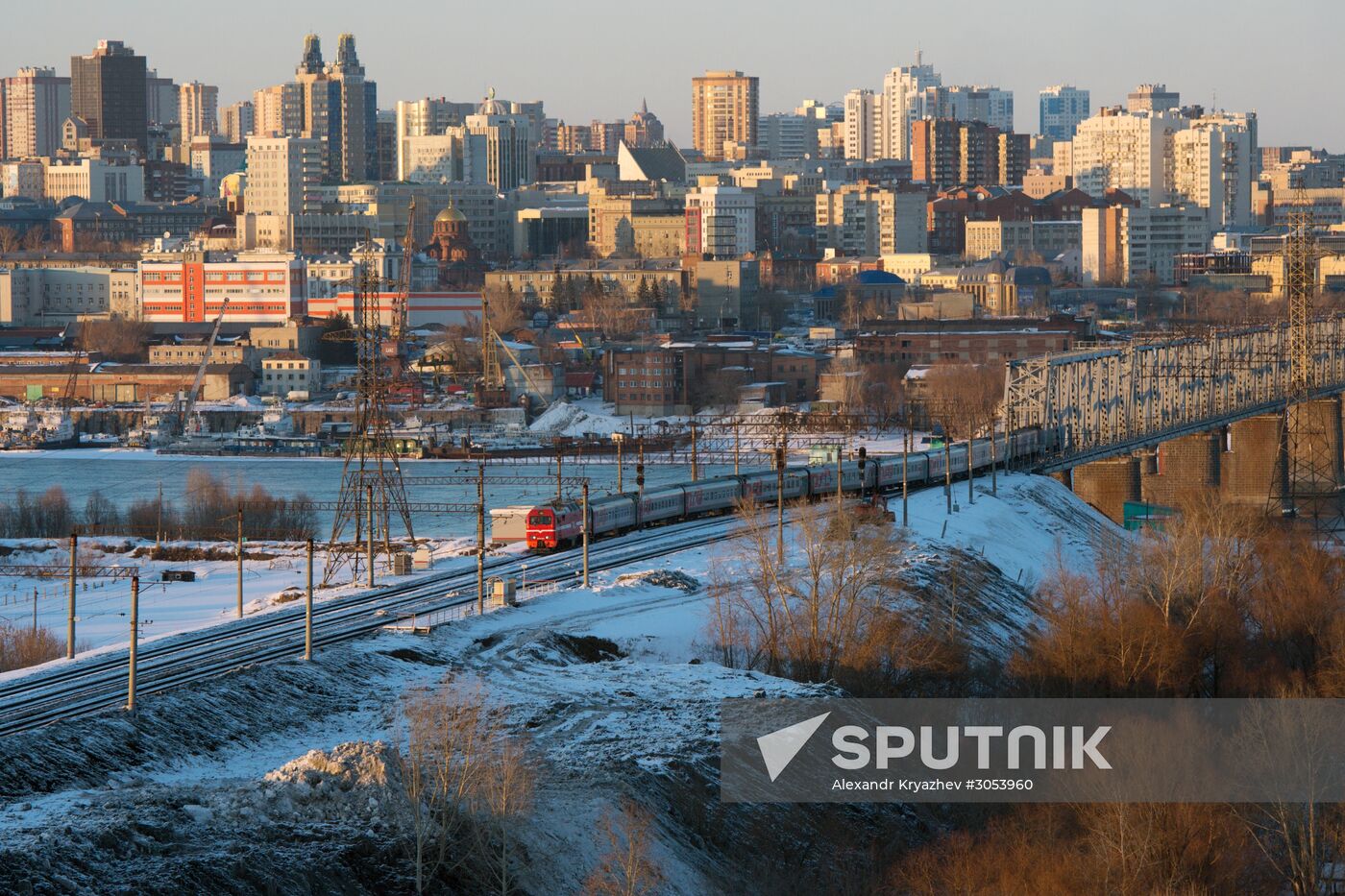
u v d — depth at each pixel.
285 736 163.12
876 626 194.50
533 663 186.25
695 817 151.00
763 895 143.25
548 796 147.50
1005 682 195.12
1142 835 143.00
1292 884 144.75
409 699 170.62
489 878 133.12
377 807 136.25
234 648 186.88
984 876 143.62
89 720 154.25
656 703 173.12
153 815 131.38
